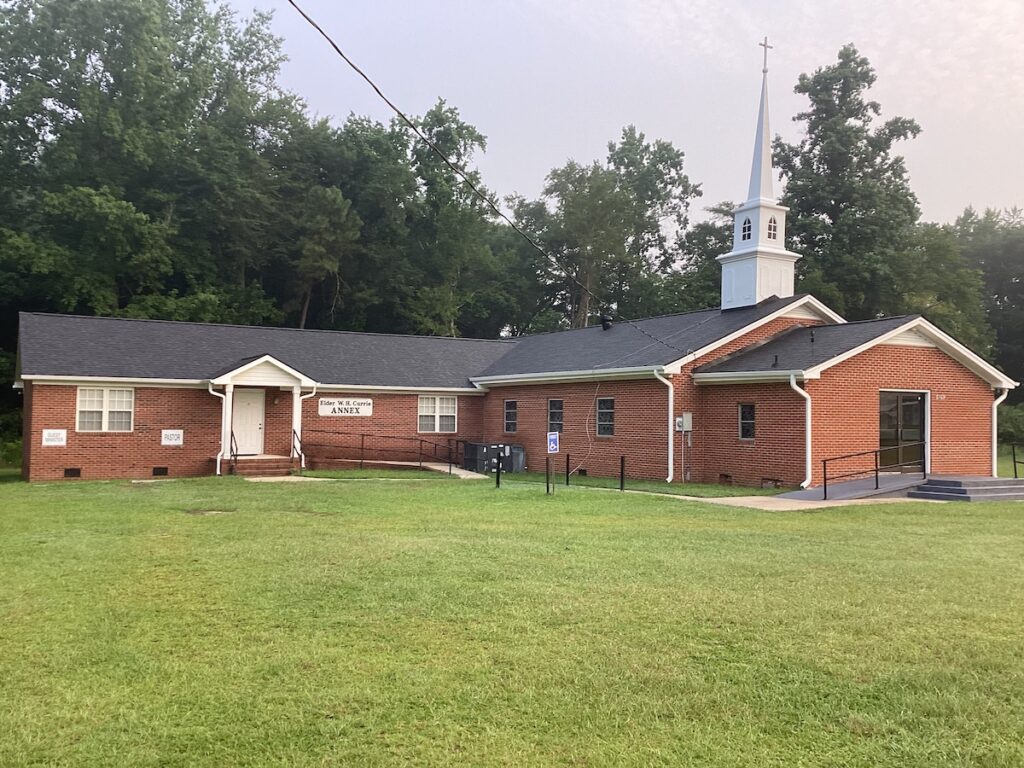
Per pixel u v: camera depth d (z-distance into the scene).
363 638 6.65
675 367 22.66
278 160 48.56
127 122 40.50
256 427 26.72
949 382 22.78
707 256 61.44
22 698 5.38
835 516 14.81
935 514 15.23
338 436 28.31
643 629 6.89
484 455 26.98
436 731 4.86
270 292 49.19
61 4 38.75
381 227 50.12
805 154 50.22
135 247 38.84
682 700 5.32
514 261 61.41
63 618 7.25
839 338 22.14
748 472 21.89
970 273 47.16
